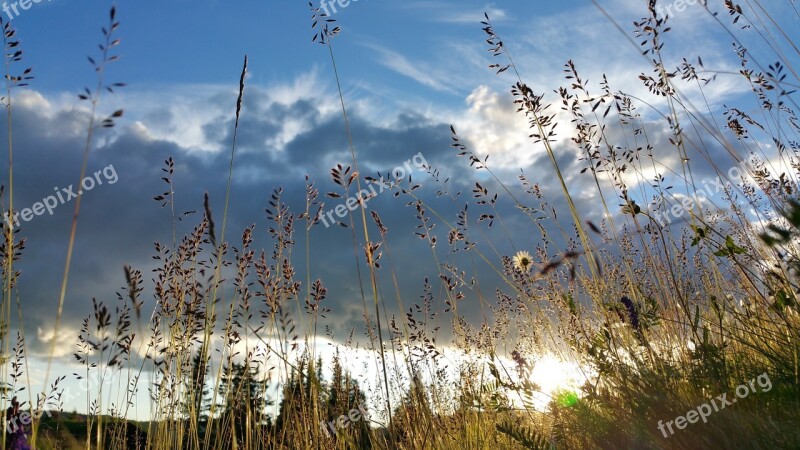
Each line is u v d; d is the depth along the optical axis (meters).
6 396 2.58
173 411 4.04
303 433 3.98
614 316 3.05
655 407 2.54
